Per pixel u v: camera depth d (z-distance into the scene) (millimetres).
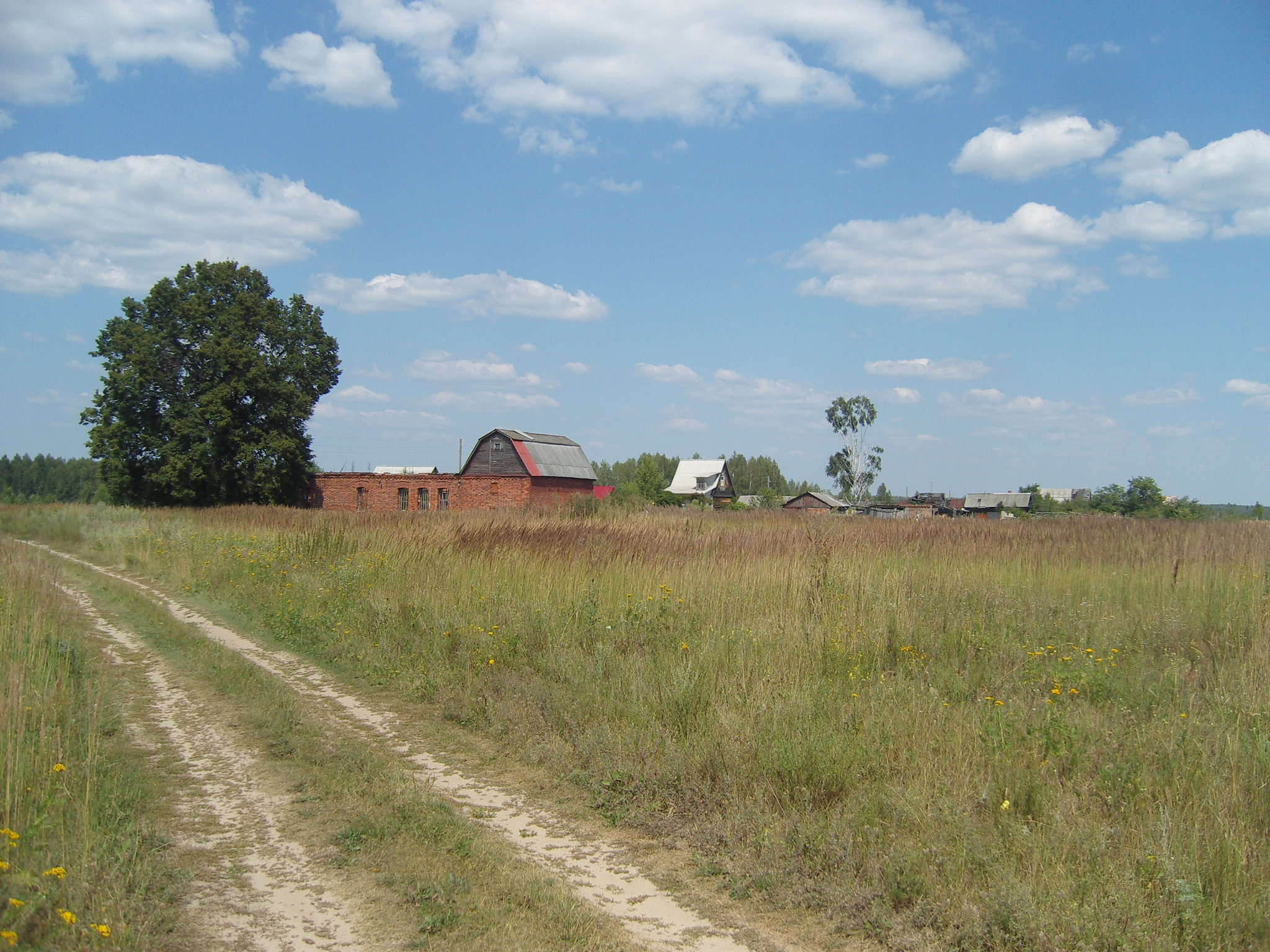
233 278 52938
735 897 4898
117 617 14508
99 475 51750
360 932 4422
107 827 5461
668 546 15125
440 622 11562
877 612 10117
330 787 6566
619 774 6574
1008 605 11453
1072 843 4883
